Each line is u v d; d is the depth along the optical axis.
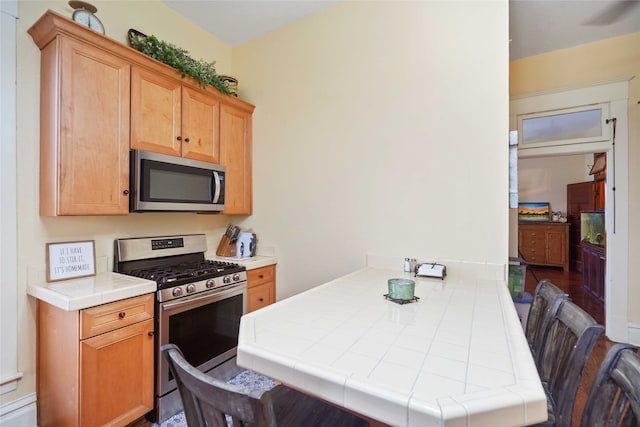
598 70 2.78
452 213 1.92
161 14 2.38
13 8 1.61
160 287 1.77
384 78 2.16
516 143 1.78
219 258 2.66
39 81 1.70
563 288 4.89
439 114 1.96
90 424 1.47
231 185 2.60
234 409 0.59
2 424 1.56
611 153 2.76
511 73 3.09
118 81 1.81
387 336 0.93
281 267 2.64
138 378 1.67
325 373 0.71
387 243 2.14
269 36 2.73
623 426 0.69
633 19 2.46
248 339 0.90
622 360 0.74
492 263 1.80
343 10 2.34
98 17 2.00
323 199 2.43
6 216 1.60
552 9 2.34
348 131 2.31
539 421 0.60
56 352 1.56
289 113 2.61
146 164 1.90
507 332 0.96
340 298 1.34
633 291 2.72
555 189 6.94
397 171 2.10
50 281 1.73
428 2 2.00
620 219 2.75
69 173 1.61
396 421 0.61
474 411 0.57
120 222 2.11
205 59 2.72
